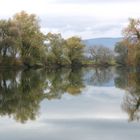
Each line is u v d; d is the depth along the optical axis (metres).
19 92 34.62
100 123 19.52
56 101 28.98
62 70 86.06
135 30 62.09
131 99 30.33
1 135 16.45
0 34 70.62
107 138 15.73
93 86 44.78
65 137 16.00
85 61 122.81
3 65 73.62
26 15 81.56
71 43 109.12
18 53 77.25
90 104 27.34
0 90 36.06
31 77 55.28
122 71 88.00
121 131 17.25
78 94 34.75
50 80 50.78
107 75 70.88
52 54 93.88
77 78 59.62
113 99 30.59
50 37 96.31
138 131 17.22
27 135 16.45
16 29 71.06
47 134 16.66
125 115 22.17
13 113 22.69
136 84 43.66
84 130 17.56
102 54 132.88
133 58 62.56
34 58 80.50
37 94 33.56
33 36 80.75
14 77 54.38
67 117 21.53
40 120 20.39
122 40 63.41
